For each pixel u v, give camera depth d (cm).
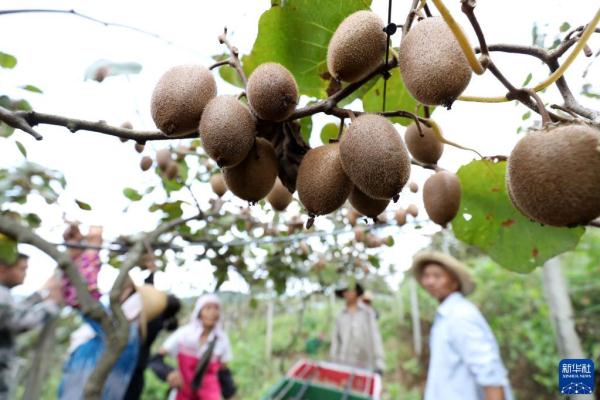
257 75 62
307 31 82
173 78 63
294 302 474
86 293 103
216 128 59
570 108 57
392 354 622
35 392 208
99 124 63
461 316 199
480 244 101
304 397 312
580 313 251
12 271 202
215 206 172
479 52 62
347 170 61
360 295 378
